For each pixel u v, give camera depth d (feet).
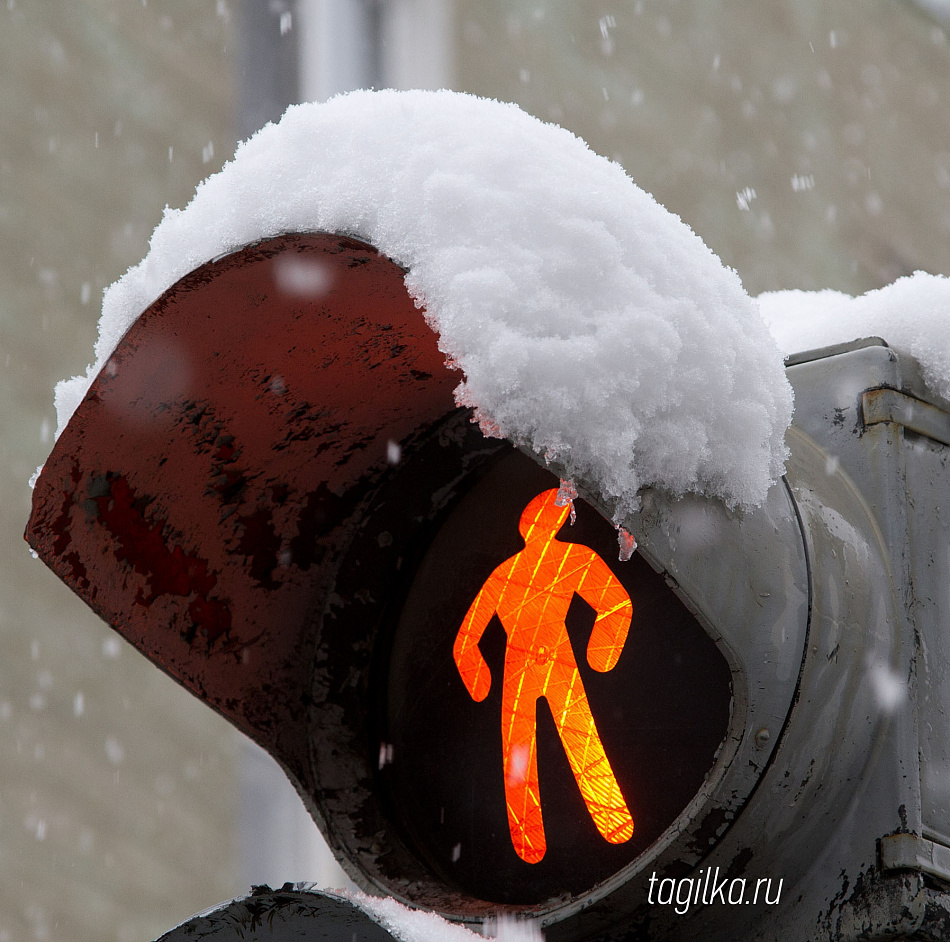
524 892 15.64
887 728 14.93
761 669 13.73
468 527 17.90
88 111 54.29
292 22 58.80
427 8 59.36
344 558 18.45
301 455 17.70
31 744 47.88
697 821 13.58
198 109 57.16
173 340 15.31
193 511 17.43
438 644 17.66
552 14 63.00
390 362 16.63
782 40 70.85
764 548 14.17
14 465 50.08
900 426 16.78
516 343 12.55
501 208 13.08
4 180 51.78
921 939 14.23
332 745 17.80
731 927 14.61
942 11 79.41
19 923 45.75
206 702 17.34
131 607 16.88
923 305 17.69
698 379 13.38
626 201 13.70
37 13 53.83
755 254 65.72
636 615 15.74
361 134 13.75
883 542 16.06
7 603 48.78
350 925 14.01
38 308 51.62
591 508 16.53
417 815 17.13
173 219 15.39
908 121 74.95
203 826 50.78
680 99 65.87
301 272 14.40
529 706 16.38
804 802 14.33
